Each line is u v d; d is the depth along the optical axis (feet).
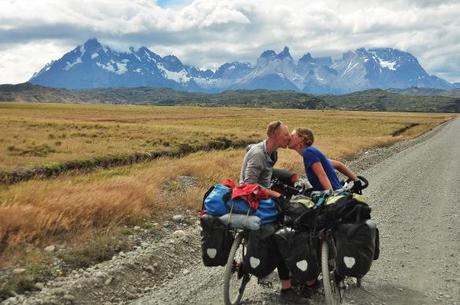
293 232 18.56
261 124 248.73
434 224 37.42
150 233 32.09
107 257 26.40
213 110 561.84
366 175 67.87
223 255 19.21
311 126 251.60
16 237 26.30
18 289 21.06
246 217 18.65
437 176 66.54
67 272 23.85
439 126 290.35
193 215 38.75
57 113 312.91
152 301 21.43
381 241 32.32
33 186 44.21
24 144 85.61
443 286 23.61
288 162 70.54
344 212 18.20
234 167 63.52
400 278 24.76
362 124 279.28
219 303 20.93
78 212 31.22
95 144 91.25
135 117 298.97
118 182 43.55
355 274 17.79
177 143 100.94
